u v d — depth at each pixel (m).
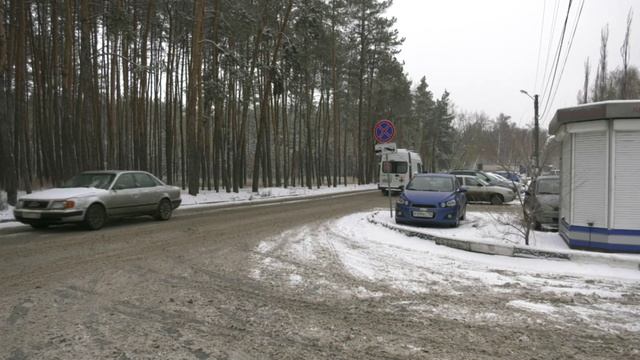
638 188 8.55
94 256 8.29
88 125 20.41
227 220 14.37
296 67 30.88
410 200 13.01
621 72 30.77
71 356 4.03
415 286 6.59
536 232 11.84
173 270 7.34
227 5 26.42
